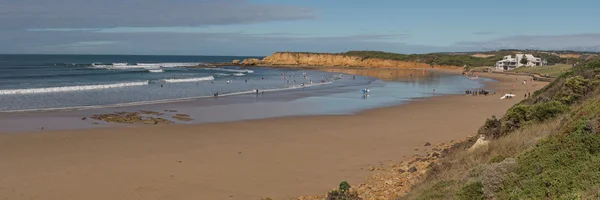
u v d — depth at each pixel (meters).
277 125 29.31
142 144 22.95
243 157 20.41
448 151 19.48
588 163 9.01
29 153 20.64
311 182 16.66
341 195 13.64
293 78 88.25
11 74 84.88
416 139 24.53
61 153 20.75
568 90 21.67
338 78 90.31
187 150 21.70
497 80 86.88
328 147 22.55
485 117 32.91
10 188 15.67
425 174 15.40
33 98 44.59
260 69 140.25
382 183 15.62
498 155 12.92
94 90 54.81
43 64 136.38
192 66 150.50
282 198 14.93
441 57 166.12
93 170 18.00
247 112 36.12
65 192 15.38
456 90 61.66
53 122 29.56
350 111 37.03
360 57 173.00
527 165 10.37
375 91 58.84
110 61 189.25
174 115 34.00
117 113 34.31
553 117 17.16
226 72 112.75
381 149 22.08
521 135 15.34
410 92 57.59
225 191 15.66
